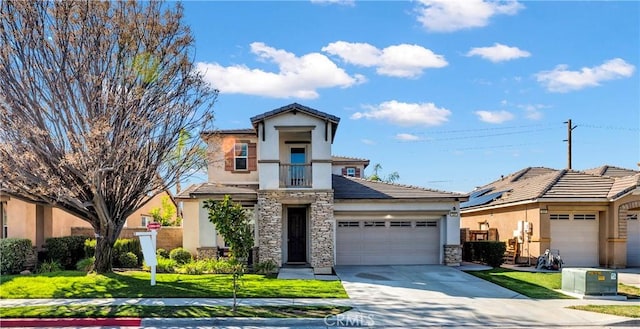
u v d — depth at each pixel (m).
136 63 17.31
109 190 18.36
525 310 13.65
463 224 34.41
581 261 23.80
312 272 20.58
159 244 26.55
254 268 20.64
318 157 22.02
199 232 23.22
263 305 13.73
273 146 22.02
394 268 21.95
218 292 15.43
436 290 16.61
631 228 24.72
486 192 33.34
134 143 17.17
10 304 13.80
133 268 21.56
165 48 17.89
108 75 17.14
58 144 16.91
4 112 15.99
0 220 23.17
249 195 22.55
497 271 21.09
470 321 12.41
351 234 23.41
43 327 11.98
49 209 23.52
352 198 22.89
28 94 16.34
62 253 22.08
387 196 23.16
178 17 22.36
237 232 12.88
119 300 14.30
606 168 30.73
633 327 12.19
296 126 22.03
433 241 23.56
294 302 14.23
